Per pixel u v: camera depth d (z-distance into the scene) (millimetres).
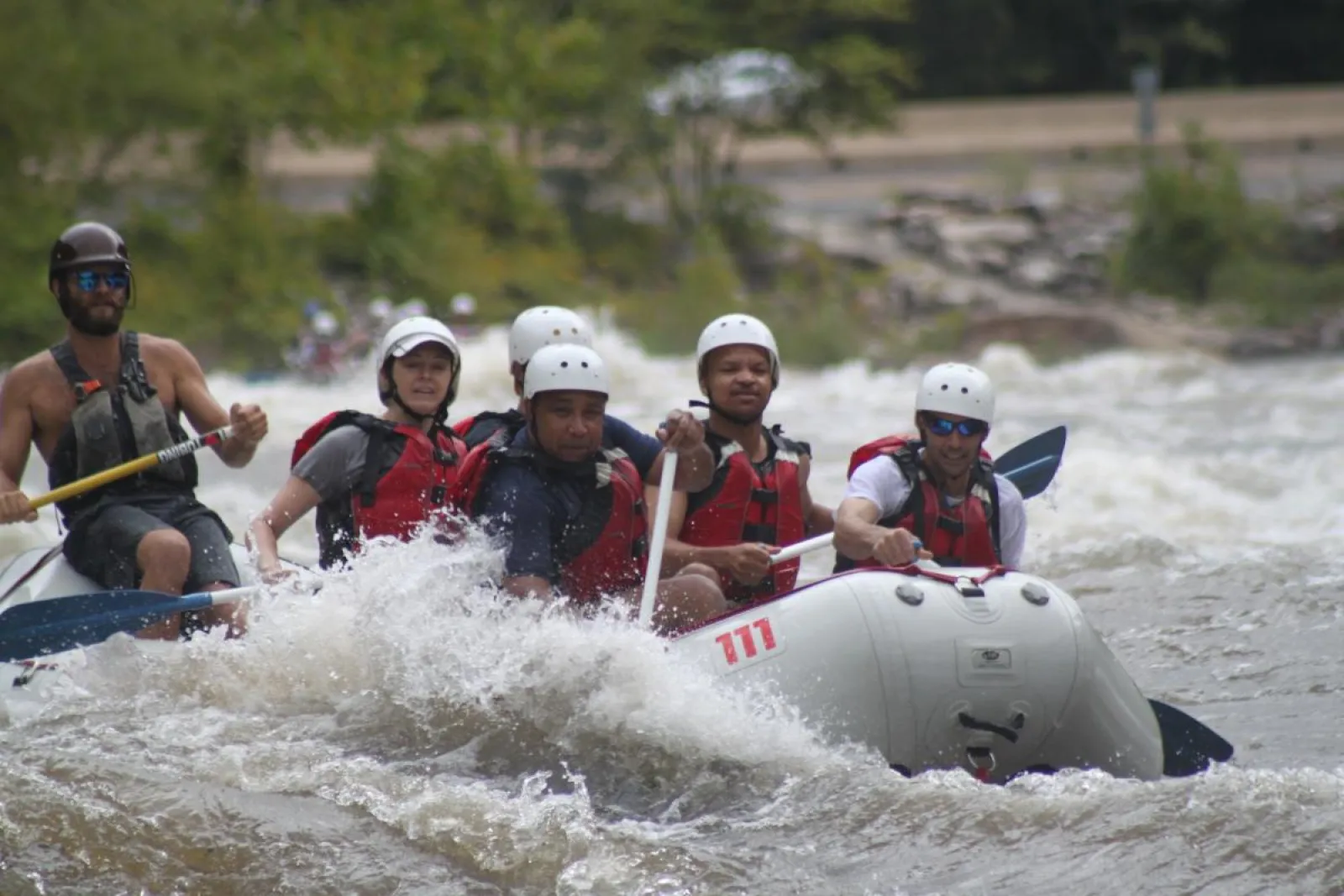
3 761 19297
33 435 23531
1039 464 25453
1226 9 179500
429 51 116375
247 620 22703
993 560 21719
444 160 115000
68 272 23062
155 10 102500
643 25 122312
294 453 23125
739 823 17688
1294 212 120875
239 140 107312
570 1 126750
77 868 16984
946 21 165625
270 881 16719
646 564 21609
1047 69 171375
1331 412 61250
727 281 105375
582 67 117812
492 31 117938
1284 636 27203
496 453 21016
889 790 18016
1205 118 146875
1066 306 107188
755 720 18641
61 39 98438
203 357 93812
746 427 22188
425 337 22969
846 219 126562
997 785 18344
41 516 36375
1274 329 100875
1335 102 147875
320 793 18547
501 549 20719
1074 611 19047
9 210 94938
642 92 120000
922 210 124750
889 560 19531
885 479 21250
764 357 22016
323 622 21500
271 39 108750
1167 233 115875
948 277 113312
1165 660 26141
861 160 144500
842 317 98062
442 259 106875
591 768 19141
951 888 16125
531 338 23828
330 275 108312
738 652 19047
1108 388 74312
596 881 16469
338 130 109938
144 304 94500
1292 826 17000
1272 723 22312
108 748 19734
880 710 18281
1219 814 17328
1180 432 55812
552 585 20969
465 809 18000
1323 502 39844
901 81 150125
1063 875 16281
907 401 69625
